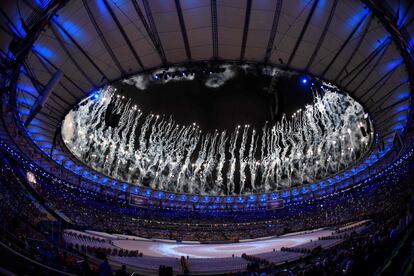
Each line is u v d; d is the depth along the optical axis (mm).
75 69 32812
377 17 25766
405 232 9203
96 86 35750
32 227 23344
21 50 24875
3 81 28062
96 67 33531
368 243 13016
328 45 31078
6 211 21562
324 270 13516
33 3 22734
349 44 30281
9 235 16328
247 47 32719
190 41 32031
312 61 33219
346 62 32188
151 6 28484
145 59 33781
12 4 22062
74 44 29859
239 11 29156
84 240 36781
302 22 29422
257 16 29453
